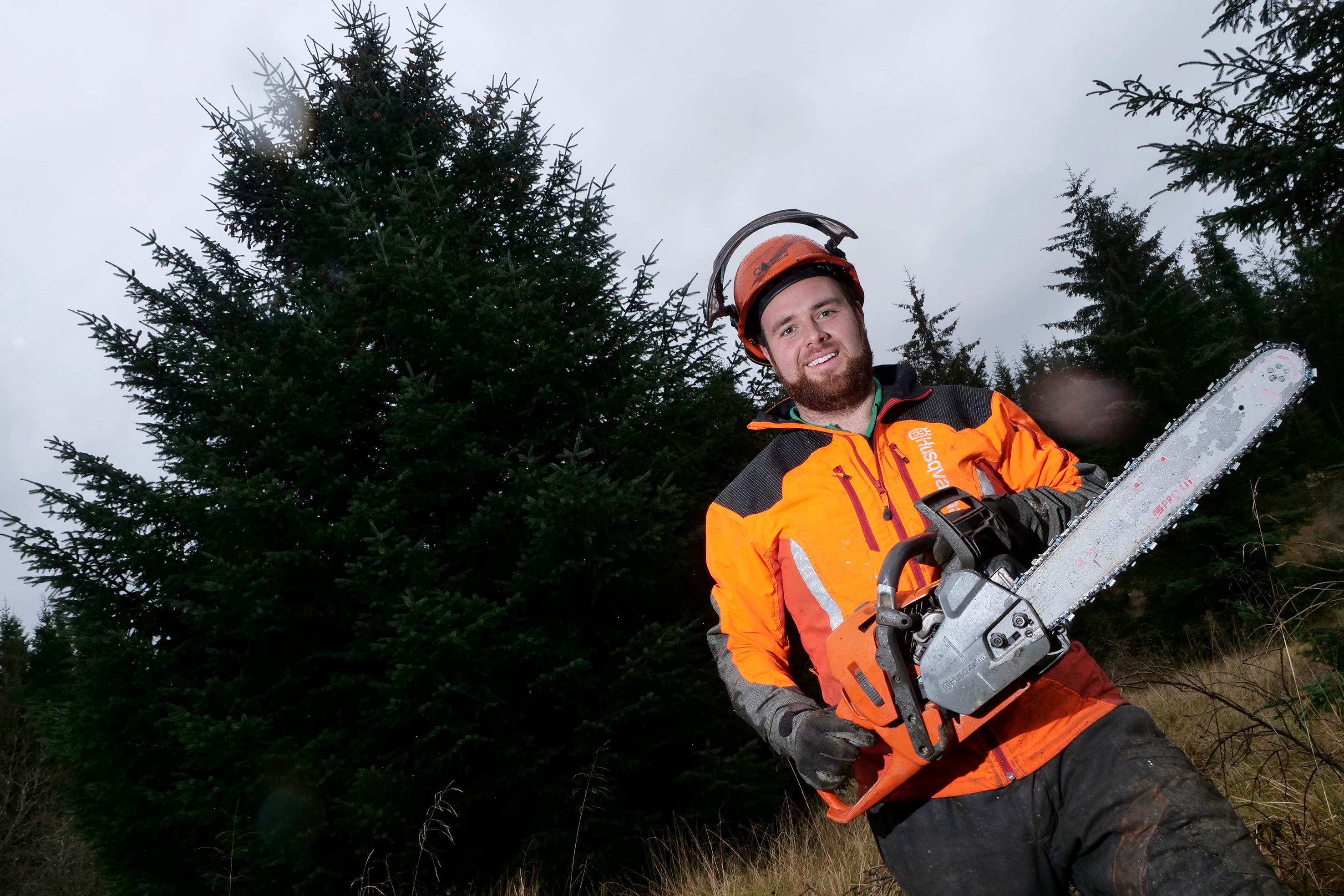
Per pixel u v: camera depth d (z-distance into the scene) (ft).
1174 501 3.87
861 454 5.39
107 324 18.38
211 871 16.61
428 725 16.17
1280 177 17.44
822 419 5.81
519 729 16.80
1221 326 45.03
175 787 16.26
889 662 4.39
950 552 4.54
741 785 16.51
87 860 36.14
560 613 17.58
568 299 21.11
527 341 18.65
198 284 19.81
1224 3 18.45
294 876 16.16
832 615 5.21
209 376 18.21
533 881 15.72
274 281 21.42
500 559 17.71
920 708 4.33
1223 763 9.32
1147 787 4.28
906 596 4.74
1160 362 42.42
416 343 18.37
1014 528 4.50
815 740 4.77
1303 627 11.25
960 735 4.33
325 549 16.92
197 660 17.83
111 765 17.16
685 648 18.03
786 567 5.50
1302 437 53.16
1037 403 49.34
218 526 16.31
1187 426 3.88
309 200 20.54
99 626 16.37
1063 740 4.54
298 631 16.88
